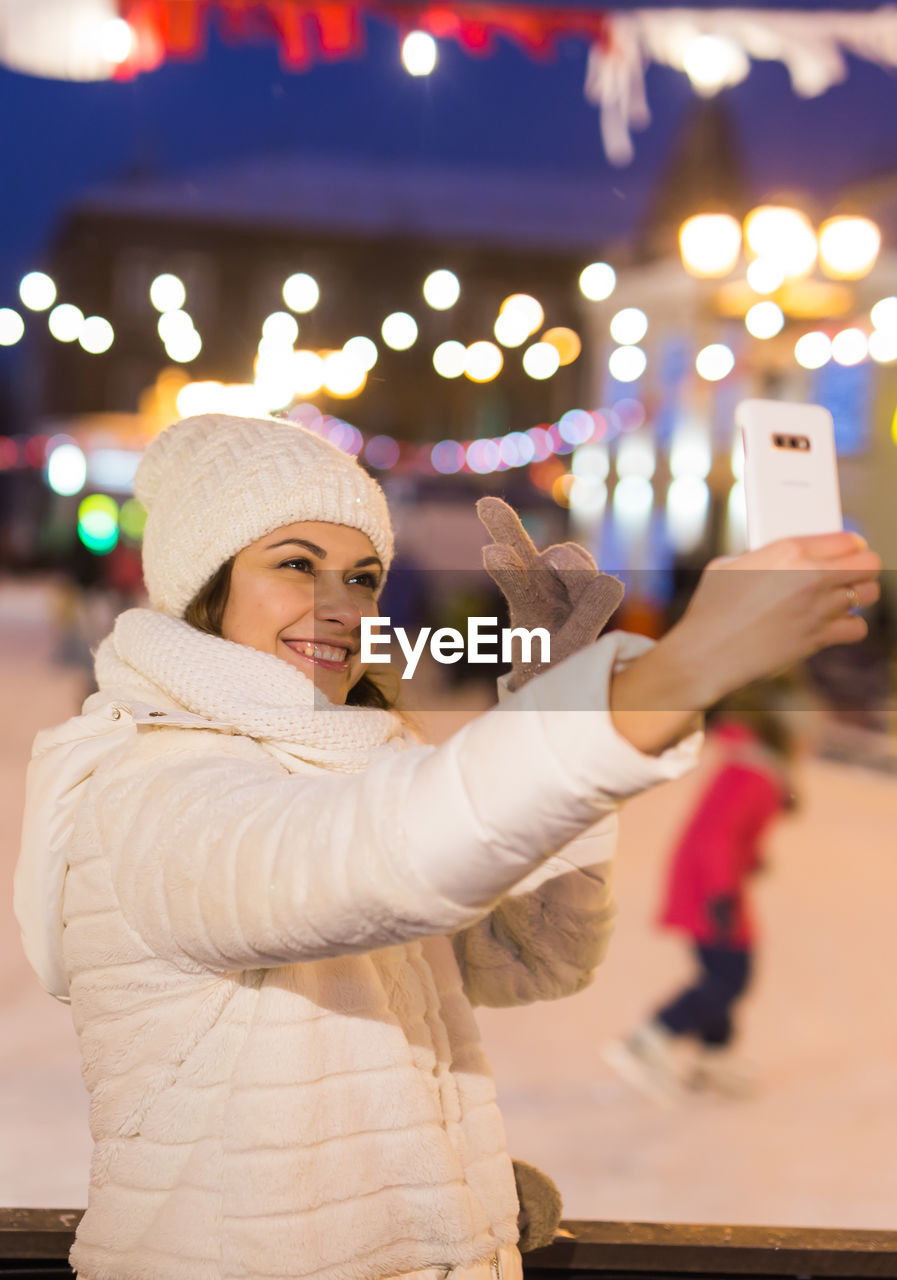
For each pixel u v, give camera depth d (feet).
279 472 4.39
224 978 3.99
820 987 17.10
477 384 110.93
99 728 4.31
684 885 13.83
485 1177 4.35
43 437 60.34
